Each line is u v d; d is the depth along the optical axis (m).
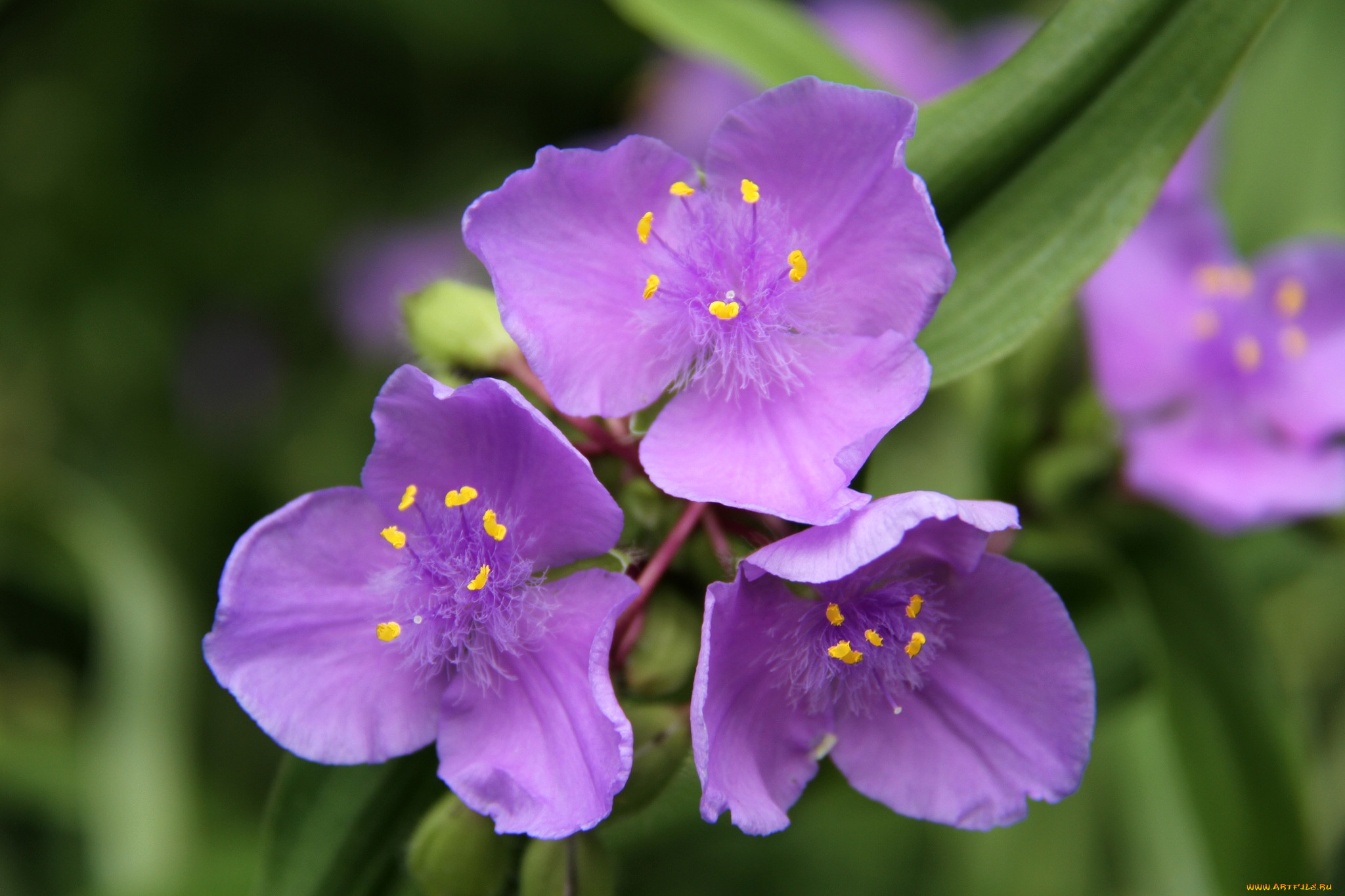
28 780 0.35
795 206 0.24
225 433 0.51
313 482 0.50
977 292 0.25
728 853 0.36
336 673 0.24
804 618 0.24
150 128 0.52
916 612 0.24
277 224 0.53
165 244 0.51
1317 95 0.32
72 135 0.50
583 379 0.24
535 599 0.24
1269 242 0.32
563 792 0.23
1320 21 0.32
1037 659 0.24
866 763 0.24
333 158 0.54
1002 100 0.25
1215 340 0.29
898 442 0.38
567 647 0.24
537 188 0.24
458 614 0.24
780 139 0.24
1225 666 0.27
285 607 0.24
